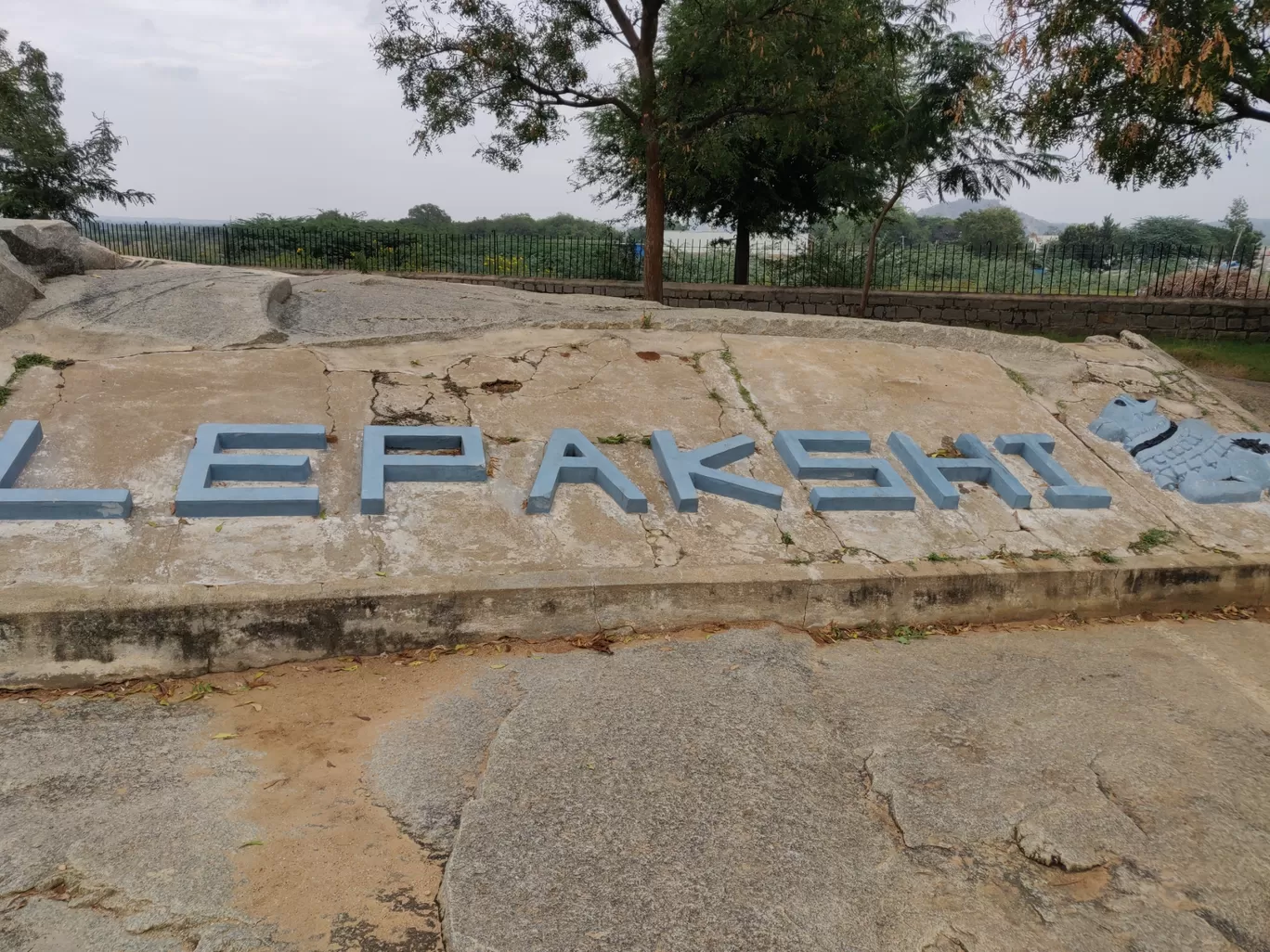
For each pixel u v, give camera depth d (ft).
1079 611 16.44
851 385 21.74
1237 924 8.99
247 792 10.09
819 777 10.91
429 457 16.53
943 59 47.88
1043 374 23.85
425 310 24.08
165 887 8.61
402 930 8.34
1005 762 11.44
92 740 10.98
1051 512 18.16
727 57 42.80
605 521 16.15
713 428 19.47
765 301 53.52
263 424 16.84
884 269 59.36
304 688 12.48
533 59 43.55
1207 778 11.34
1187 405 23.09
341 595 13.12
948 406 21.45
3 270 19.01
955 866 9.59
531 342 21.67
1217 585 16.93
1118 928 8.87
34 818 9.41
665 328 23.63
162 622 12.42
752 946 8.34
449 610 13.61
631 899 8.76
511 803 10.03
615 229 70.18
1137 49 26.68
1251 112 37.58
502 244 62.69
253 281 22.75
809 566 15.53
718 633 14.57
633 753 11.05
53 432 15.85
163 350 18.93
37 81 64.23
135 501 14.70
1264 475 19.65
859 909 8.89
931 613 15.72
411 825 9.70
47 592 12.31
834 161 58.59
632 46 44.37
